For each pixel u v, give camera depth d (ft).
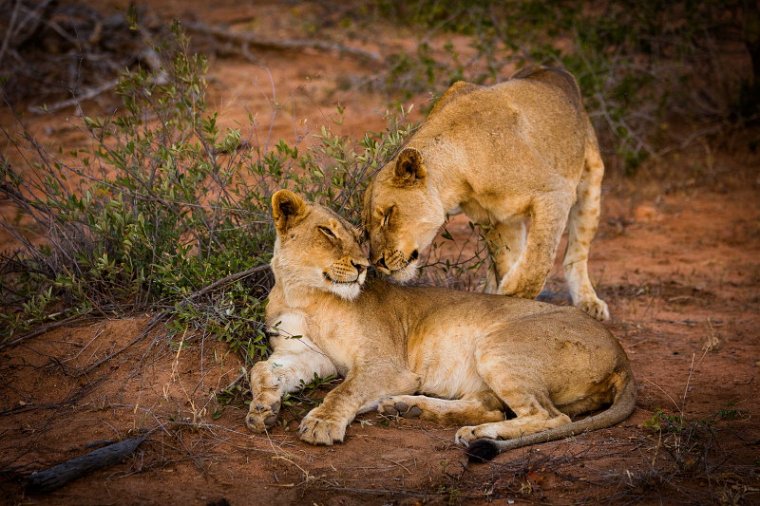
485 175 33.01
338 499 22.80
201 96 36.81
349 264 28.66
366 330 29.22
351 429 27.14
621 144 63.72
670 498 22.85
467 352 29.81
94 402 27.68
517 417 27.04
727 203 59.57
